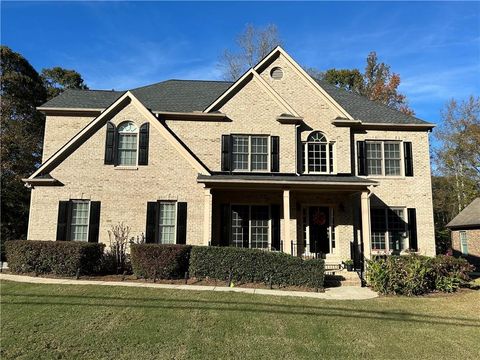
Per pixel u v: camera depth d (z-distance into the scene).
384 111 22.78
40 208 18.08
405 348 8.51
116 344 8.17
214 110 20.25
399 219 20.86
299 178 18.06
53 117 21.53
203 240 17.81
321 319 10.16
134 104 19.00
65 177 18.31
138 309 10.34
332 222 20.12
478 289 15.56
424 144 21.59
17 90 32.84
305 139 20.56
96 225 17.97
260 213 19.86
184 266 15.30
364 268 17.16
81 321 9.40
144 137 18.70
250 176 18.84
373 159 21.31
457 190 41.84
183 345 8.21
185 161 18.64
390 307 11.77
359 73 49.09
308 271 14.48
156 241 18.12
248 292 12.84
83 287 12.70
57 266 15.22
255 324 9.55
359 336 9.10
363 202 17.88
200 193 18.45
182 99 22.39
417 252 20.39
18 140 31.94
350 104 23.25
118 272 16.20
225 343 8.38
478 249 30.25
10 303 10.71
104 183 18.33
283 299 11.96
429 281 14.64
